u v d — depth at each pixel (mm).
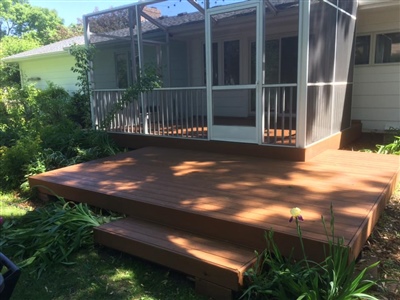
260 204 3340
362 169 4598
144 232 3209
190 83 9461
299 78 4906
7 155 5441
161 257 2848
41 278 2920
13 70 13969
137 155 5953
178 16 7172
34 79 14820
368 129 8227
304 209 3166
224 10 5469
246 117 8367
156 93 7168
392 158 5277
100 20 7336
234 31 8344
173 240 3012
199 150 6148
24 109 9680
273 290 2381
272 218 2969
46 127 7375
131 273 2945
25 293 2721
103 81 7793
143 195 3754
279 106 8133
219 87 5734
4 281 1598
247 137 5570
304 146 5047
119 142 7277
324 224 2570
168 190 3906
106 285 2779
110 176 4660
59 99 10344
